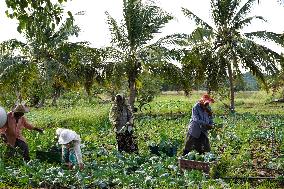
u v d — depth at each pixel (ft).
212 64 107.24
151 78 103.86
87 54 92.48
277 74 104.78
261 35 103.55
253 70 105.91
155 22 91.56
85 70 94.63
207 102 39.32
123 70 89.71
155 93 110.22
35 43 100.83
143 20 91.97
